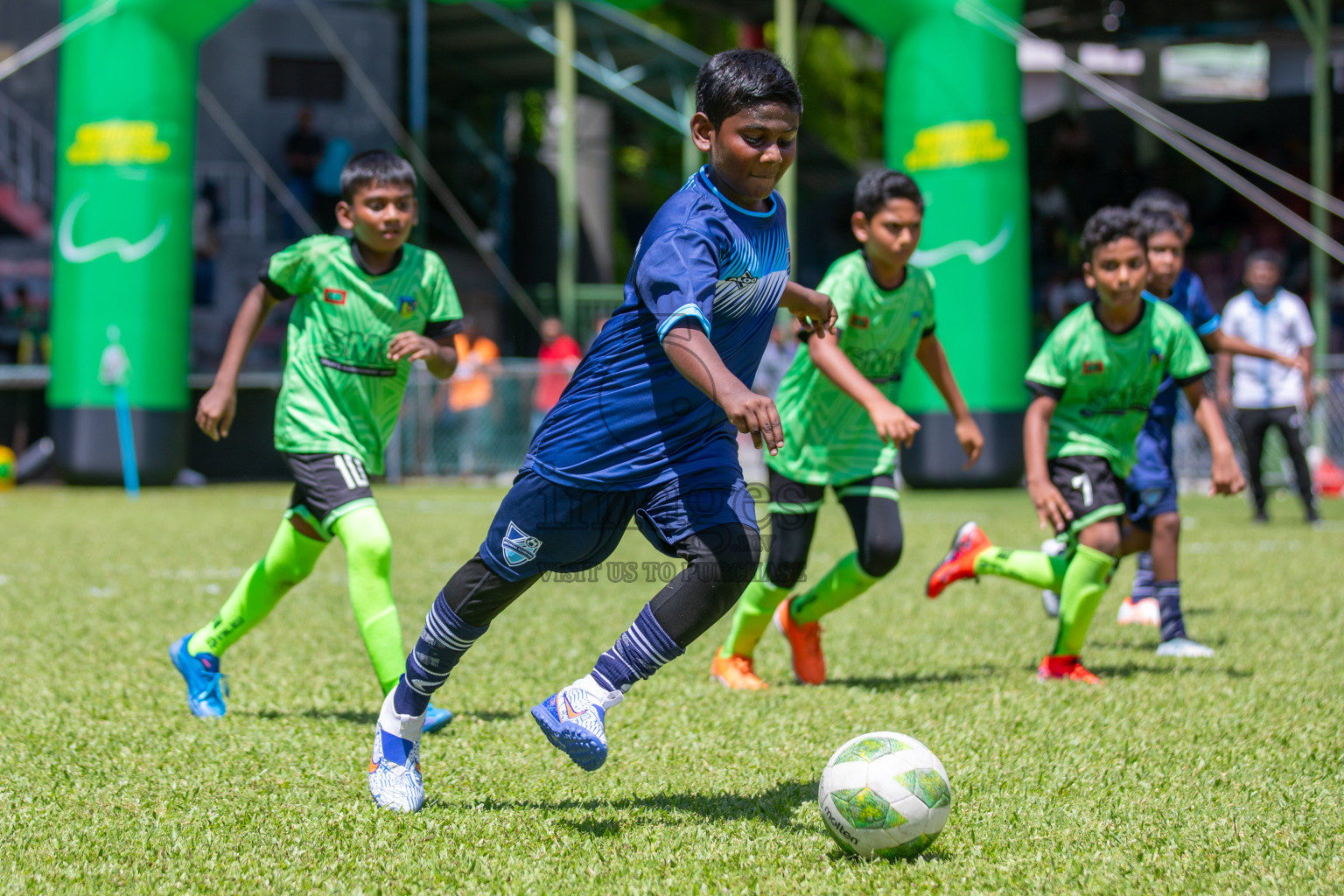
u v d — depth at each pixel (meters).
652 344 10.64
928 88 54.81
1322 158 63.53
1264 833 10.69
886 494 17.22
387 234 15.19
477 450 64.38
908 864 9.95
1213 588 26.92
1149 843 10.41
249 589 15.58
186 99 57.97
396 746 11.62
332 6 70.00
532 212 95.00
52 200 68.56
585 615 24.22
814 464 17.16
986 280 54.59
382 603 14.79
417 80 72.25
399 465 64.06
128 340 57.16
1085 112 93.94
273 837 10.61
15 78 68.31
